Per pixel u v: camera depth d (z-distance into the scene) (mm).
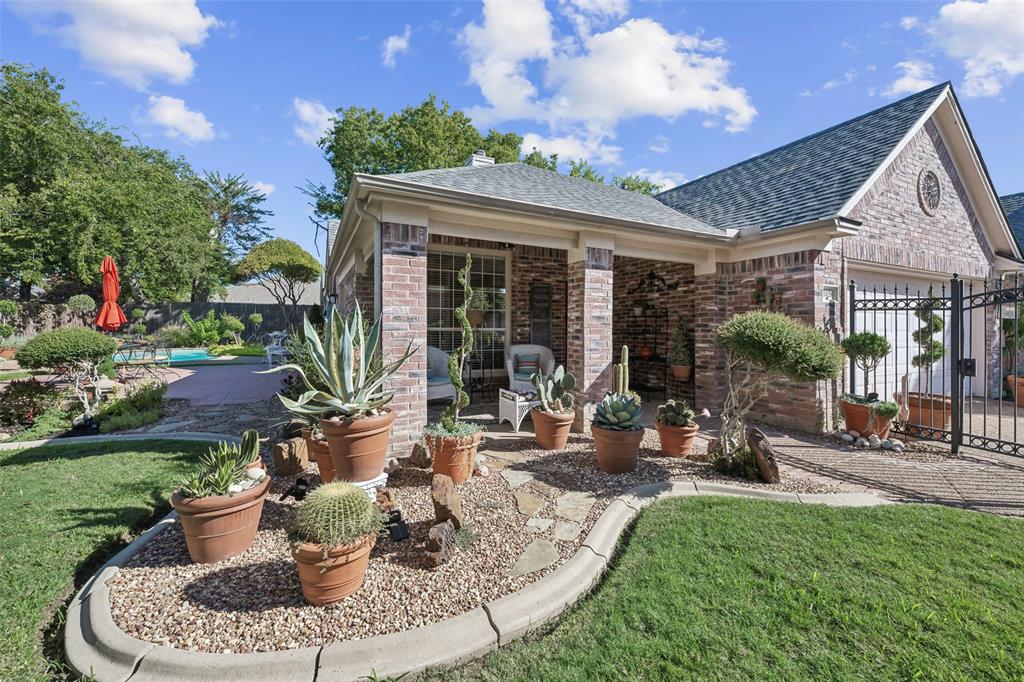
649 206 9273
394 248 5168
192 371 14422
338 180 22609
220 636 2275
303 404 3764
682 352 9086
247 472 3354
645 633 2355
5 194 18234
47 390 7555
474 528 3439
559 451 5605
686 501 3990
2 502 3984
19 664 2229
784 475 4797
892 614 2459
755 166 10547
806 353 4379
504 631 2361
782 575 2836
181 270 23234
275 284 23750
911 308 6320
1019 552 3105
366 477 3691
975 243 9406
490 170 8578
